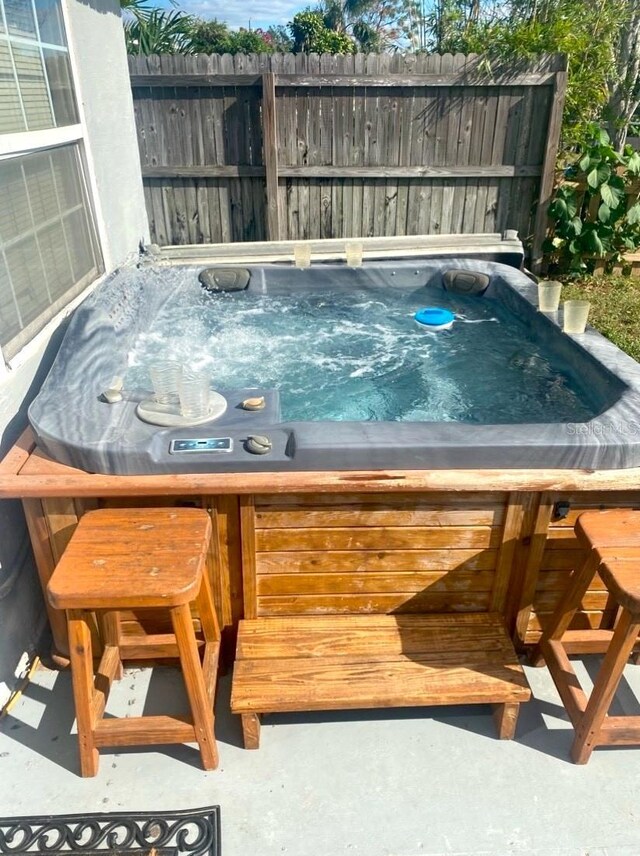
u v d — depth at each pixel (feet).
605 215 17.20
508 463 5.97
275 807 5.16
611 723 5.39
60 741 5.71
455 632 6.07
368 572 6.23
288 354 10.45
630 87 26.66
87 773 5.35
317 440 5.88
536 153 17.46
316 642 5.90
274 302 12.39
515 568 6.28
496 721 5.80
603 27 21.77
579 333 9.36
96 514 5.47
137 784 5.33
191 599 4.75
